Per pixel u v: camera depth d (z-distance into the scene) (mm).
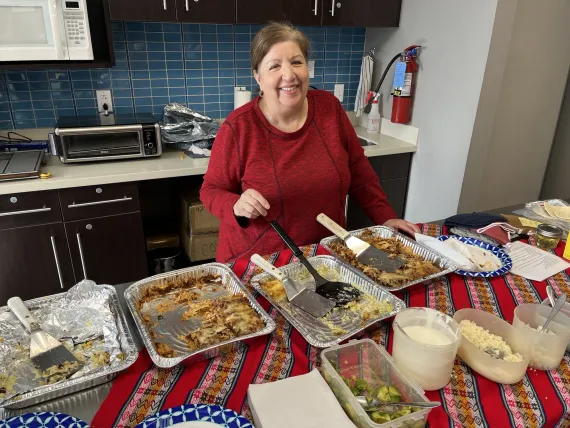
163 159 2230
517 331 843
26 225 1918
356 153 1571
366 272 1172
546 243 1341
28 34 1848
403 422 672
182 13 2102
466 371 834
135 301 1029
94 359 835
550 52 2410
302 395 735
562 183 2828
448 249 1225
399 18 2586
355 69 2975
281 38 1243
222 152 1375
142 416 725
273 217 1398
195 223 2418
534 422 722
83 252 2078
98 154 2096
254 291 1104
